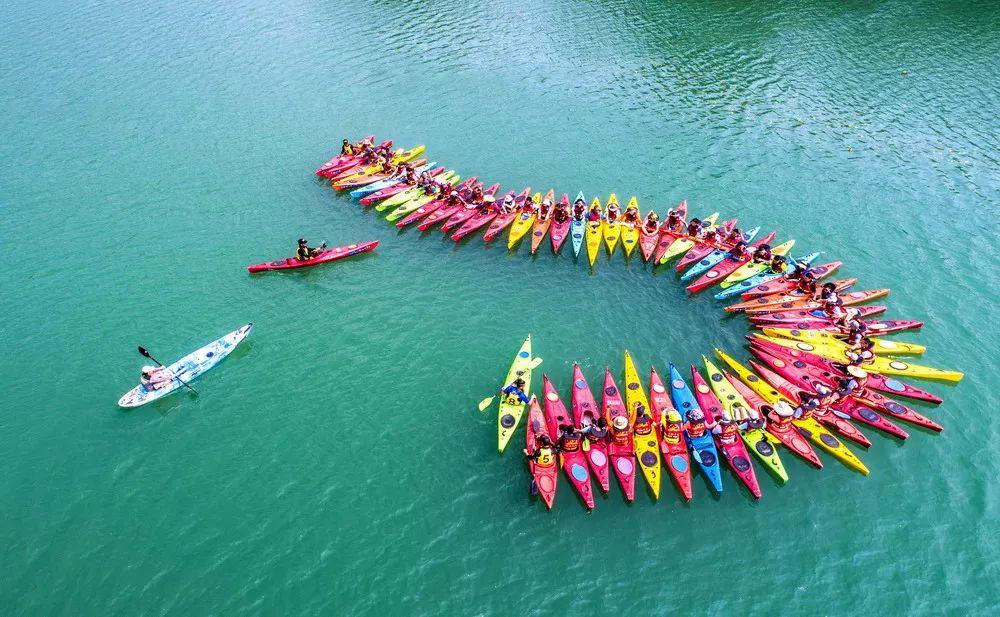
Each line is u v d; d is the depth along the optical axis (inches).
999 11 2310.5
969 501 830.5
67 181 1588.3
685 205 1421.0
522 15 2527.1
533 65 2140.7
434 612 737.6
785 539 792.9
